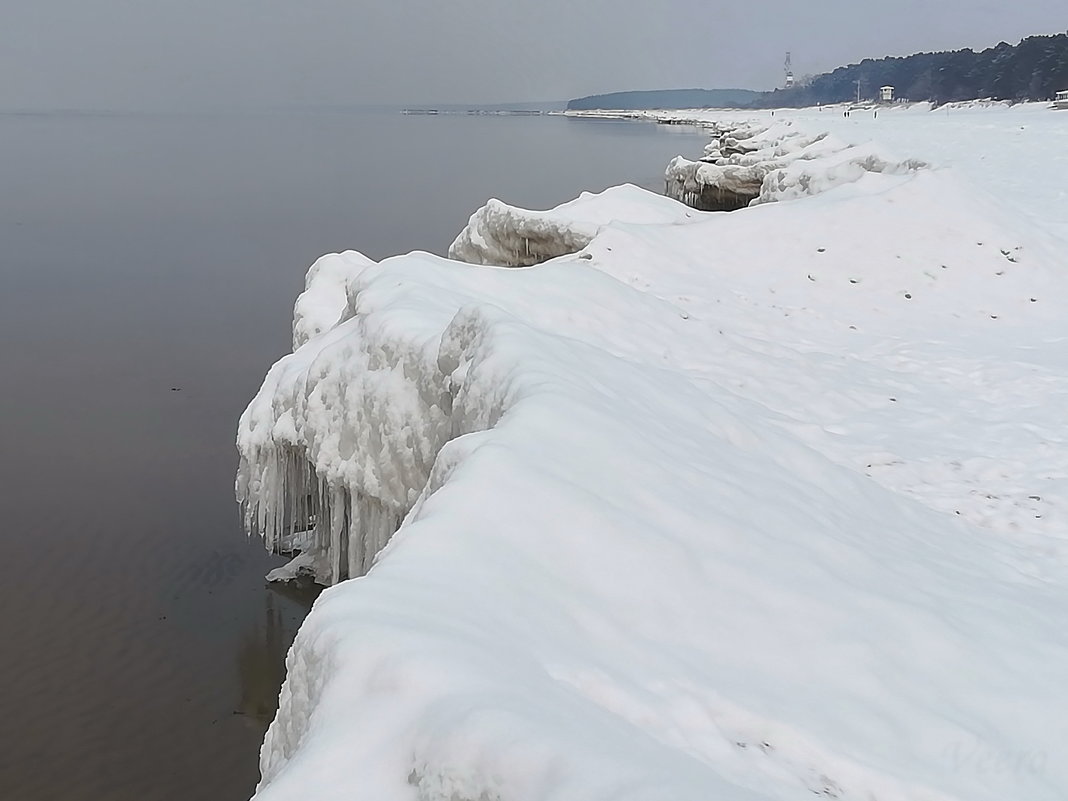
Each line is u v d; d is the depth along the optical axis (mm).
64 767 7262
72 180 60688
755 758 3182
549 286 10898
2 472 13758
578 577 3895
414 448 7285
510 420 4914
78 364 20062
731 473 5660
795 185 21375
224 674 8508
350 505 7957
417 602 3264
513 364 5941
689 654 3684
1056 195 24344
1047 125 52406
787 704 3561
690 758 2881
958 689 4059
